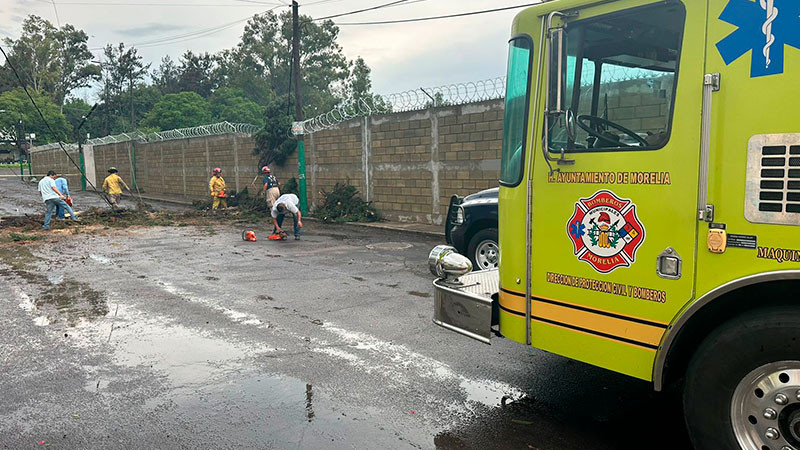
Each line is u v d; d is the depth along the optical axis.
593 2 3.24
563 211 3.43
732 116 2.73
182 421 3.99
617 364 3.25
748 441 2.81
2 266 10.09
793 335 2.60
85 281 8.71
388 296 7.52
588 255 3.32
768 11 2.60
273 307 7.02
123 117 68.62
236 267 9.71
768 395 2.72
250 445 3.63
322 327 6.17
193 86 77.94
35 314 6.85
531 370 4.86
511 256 3.77
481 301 3.93
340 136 17.05
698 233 2.87
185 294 7.75
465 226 8.00
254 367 5.01
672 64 2.98
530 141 3.57
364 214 16.12
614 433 3.77
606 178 3.20
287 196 13.01
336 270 9.35
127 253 11.35
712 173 2.80
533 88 3.53
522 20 3.60
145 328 6.22
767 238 2.66
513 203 3.71
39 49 75.62
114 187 19.56
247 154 21.70
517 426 3.87
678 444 3.62
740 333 2.76
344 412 4.10
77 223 16.39
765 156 2.64
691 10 2.85
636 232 3.10
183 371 4.94
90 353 5.44
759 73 2.64
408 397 4.34
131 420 4.01
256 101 64.62
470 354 5.27
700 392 2.94
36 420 4.03
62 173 40.62
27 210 21.61
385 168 15.76
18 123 61.66
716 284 2.83
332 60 62.31
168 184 28.08
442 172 14.23
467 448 3.58
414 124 14.73
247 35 63.41
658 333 3.06
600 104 3.33
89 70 81.56
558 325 3.53
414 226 14.59
